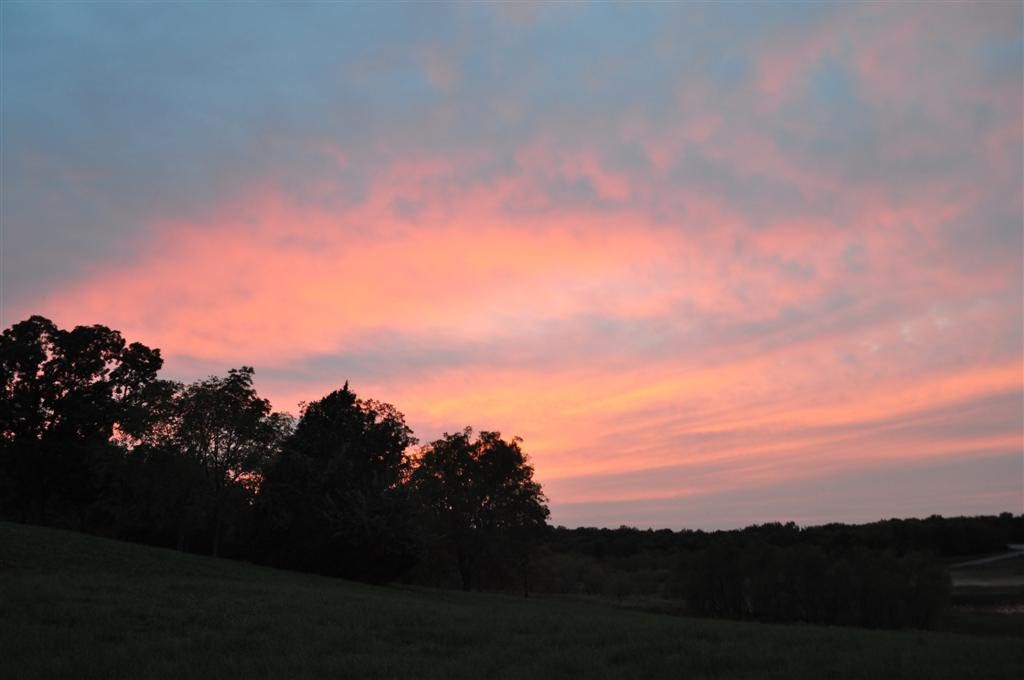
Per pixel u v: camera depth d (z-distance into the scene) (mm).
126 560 32844
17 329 58281
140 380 60844
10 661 12508
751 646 15859
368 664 12883
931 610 46125
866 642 17094
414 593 40250
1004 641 17953
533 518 69875
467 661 13711
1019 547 111625
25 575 26078
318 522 44094
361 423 50969
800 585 49312
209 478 52688
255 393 55125
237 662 12859
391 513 44469
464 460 69938
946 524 113000
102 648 13641
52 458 55469
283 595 23953
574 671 13133
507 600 44438
